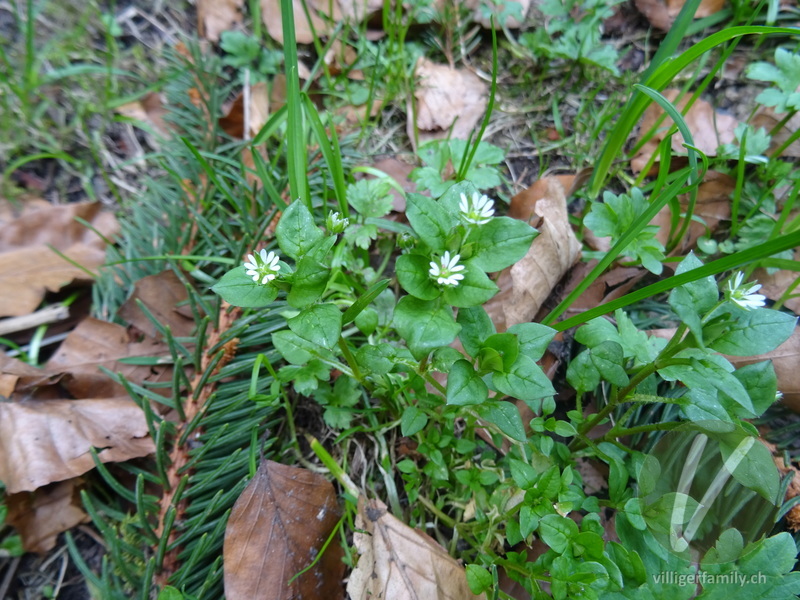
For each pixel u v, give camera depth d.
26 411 0.21
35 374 0.22
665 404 0.22
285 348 0.19
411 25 0.34
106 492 0.21
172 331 0.24
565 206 0.26
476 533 0.21
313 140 0.30
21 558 0.20
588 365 0.19
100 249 0.27
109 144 0.30
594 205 0.24
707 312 0.15
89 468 0.20
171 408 0.22
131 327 0.24
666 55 0.24
